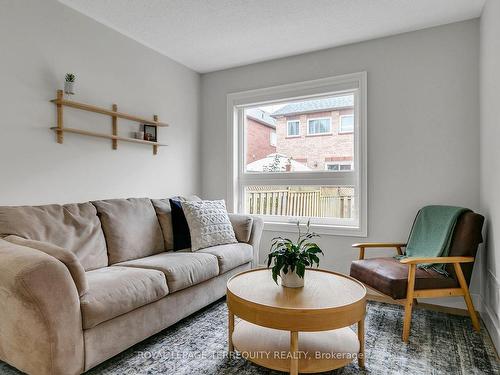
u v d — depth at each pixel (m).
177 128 3.63
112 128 2.89
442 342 2.10
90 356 1.65
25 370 1.58
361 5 2.52
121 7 2.55
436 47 2.83
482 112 2.54
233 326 1.93
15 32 2.20
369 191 3.09
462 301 2.71
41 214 2.12
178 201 3.01
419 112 2.89
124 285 1.84
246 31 2.94
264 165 3.79
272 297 1.76
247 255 3.01
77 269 1.62
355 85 3.16
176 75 3.61
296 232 3.46
